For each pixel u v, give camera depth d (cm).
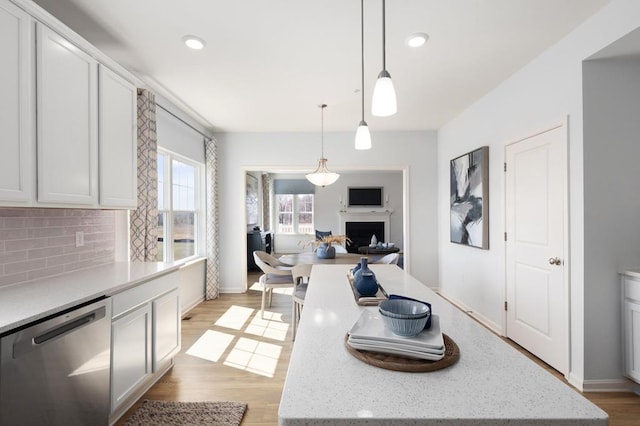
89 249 249
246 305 446
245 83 325
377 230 964
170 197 396
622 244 226
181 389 235
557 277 252
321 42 248
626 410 206
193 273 445
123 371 195
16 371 126
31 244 200
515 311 307
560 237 248
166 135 374
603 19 207
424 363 87
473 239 380
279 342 321
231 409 210
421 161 512
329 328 120
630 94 225
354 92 349
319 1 199
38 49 170
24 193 162
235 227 514
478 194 367
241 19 218
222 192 513
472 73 305
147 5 203
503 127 325
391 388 77
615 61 225
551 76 256
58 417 145
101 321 173
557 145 250
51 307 145
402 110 413
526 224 289
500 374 84
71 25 224
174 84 327
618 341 226
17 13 159
